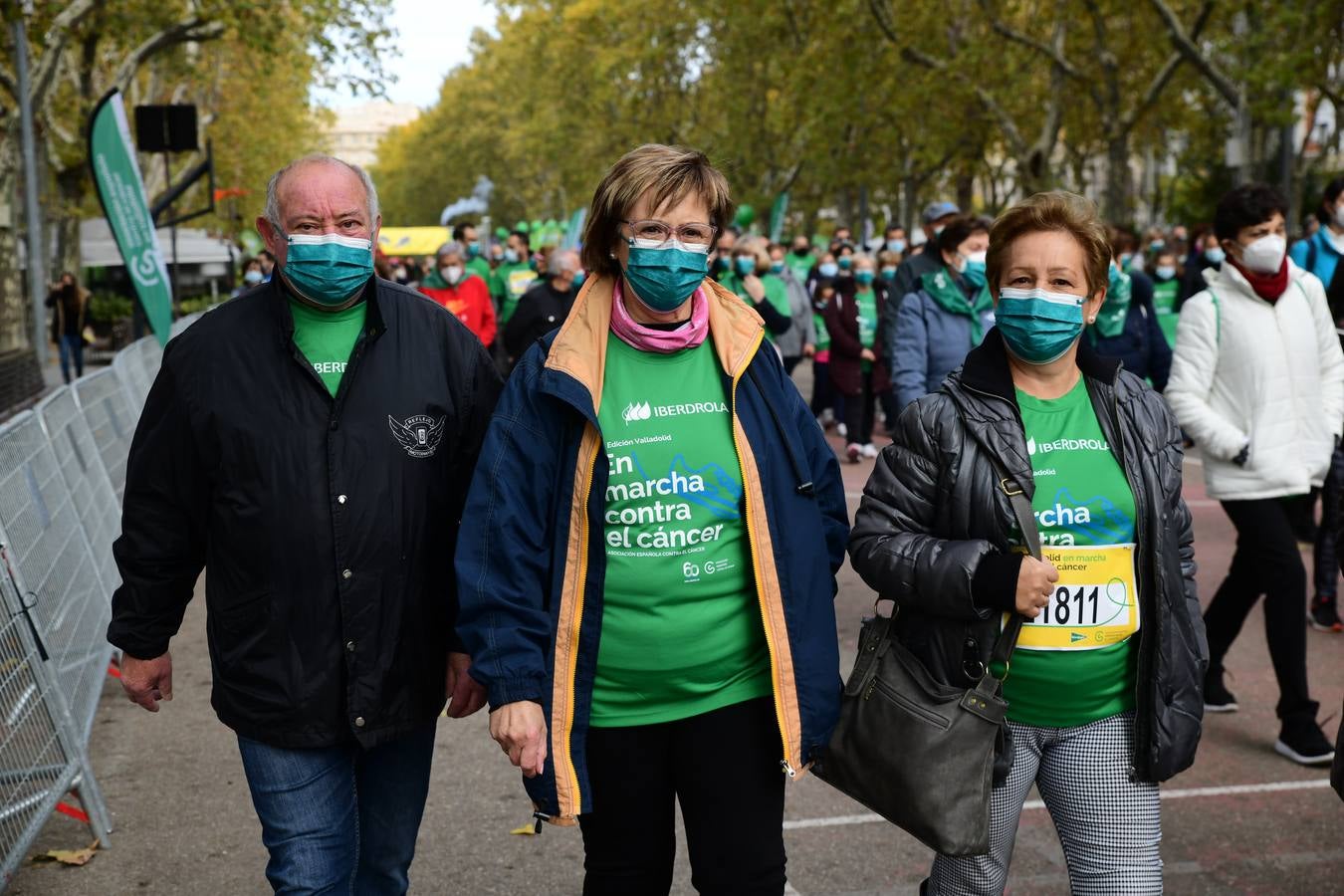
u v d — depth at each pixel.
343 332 3.00
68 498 5.76
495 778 5.11
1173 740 2.92
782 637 2.82
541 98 66.00
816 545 2.89
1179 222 32.75
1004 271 2.96
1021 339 2.90
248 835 4.59
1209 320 5.17
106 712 5.98
